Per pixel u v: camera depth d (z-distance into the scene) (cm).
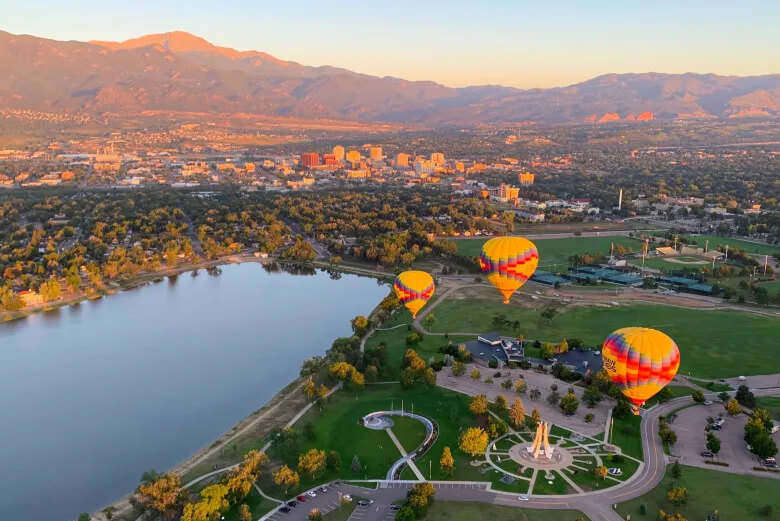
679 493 17500
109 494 19762
